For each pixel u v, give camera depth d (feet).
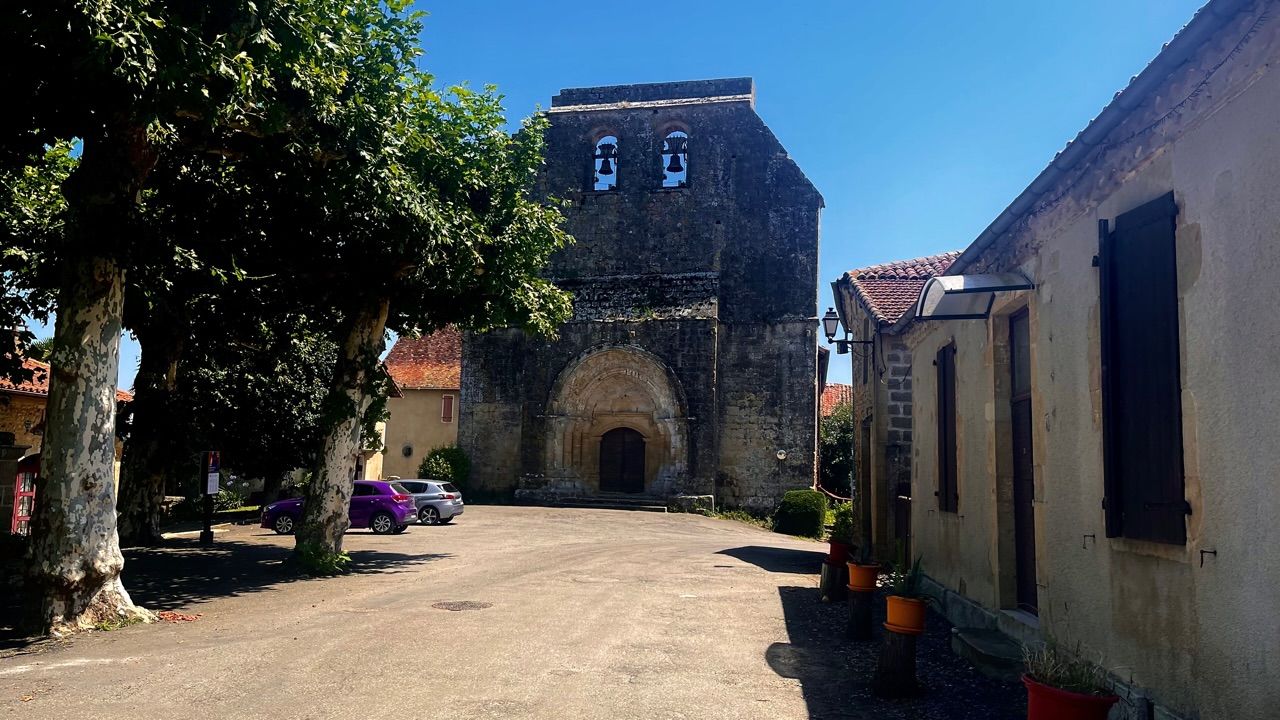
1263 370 14.16
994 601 27.96
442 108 44.75
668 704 20.99
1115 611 19.13
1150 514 17.61
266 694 21.01
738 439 103.30
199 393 74.64
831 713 20.83
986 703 21.65
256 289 49.80
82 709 19.70
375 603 35.29
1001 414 27.89
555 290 53.57
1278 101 13.96
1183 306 16.57
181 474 67.26
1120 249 19.03
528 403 105.09
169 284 42.24
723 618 33.19
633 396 105.50
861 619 29.60
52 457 29.27
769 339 104.83
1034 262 24.27
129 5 24.17
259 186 40.88
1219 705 15.17
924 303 26.40
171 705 20.04
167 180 40.81
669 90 114.01
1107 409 19.08
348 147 35.91
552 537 68.64
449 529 74.84
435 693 21.24
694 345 101.96
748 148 109.40
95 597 29.58
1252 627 14.29
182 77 25.45
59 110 29.99
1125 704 18.29
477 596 37.37
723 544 67.46
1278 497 13.71
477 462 108.47
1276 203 13.96
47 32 23.99
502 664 24.43
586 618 32.12
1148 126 17.61
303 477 112.68
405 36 39.68
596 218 111.04
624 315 104.53
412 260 43.21
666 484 101.45
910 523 42.24
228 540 65.00
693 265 108.06
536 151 49.98
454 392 128.88
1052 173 20.85
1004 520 27.58
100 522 29.99
